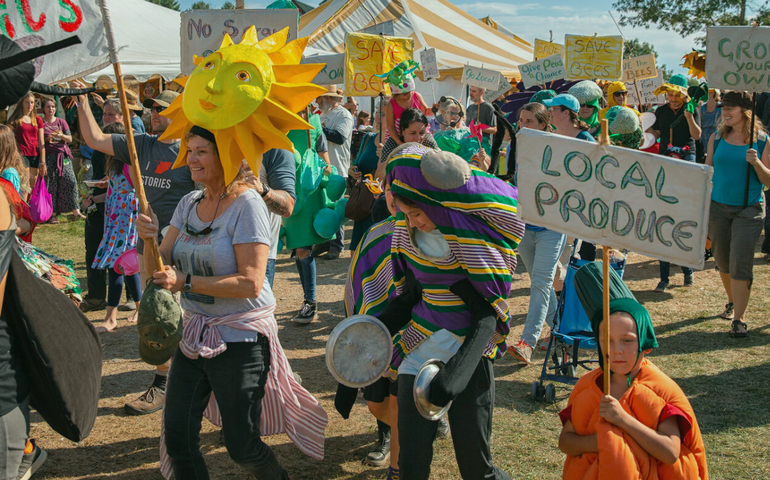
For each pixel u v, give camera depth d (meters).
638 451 2.28
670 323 6.02
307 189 5.66
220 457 3.78
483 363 2.67
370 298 3.26
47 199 5.73
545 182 2.42
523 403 4.47
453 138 5.30
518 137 2.44
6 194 2.30
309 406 3.22
